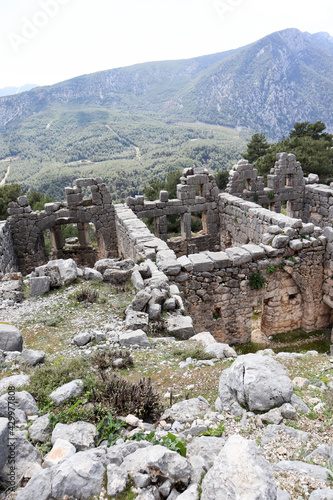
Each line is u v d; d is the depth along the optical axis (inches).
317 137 1920.5
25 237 1019.3
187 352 381.4
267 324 680.4
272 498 164.6
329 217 1093.1
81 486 185.8
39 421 247.1
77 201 1043.3
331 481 194.5
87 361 358.9
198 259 606.2
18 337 367.6
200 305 613.3
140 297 471.5
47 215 1026.1
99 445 235.1
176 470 191.8
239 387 271.7
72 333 430.9
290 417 260.2
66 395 272.5
